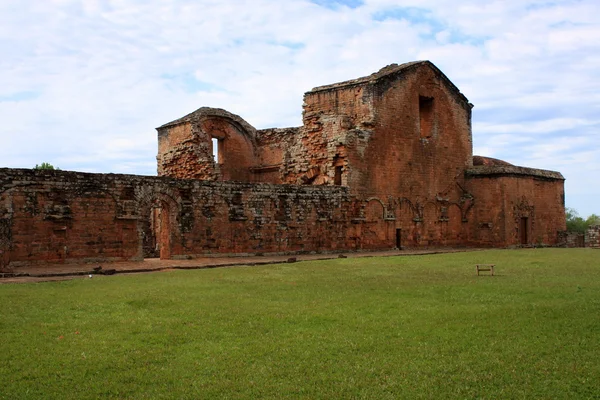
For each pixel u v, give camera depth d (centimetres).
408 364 1138
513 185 5381
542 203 5788
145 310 1617
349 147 4384
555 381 1046
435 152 5172
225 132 5462
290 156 4831
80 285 2111
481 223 5378
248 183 3759
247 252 3725
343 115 4516
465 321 1485
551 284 2175
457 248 5103
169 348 1238
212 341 1298
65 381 1040
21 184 2861
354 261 3309
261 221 3803
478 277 2430
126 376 1068
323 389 1005
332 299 1812
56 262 2964
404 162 4847
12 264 2819
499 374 1081
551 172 6003
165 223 3466
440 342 1291
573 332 1373
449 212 5300
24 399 956
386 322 1476
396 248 4731
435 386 1021
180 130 5253
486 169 5394
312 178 4656
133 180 3250
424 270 2747
